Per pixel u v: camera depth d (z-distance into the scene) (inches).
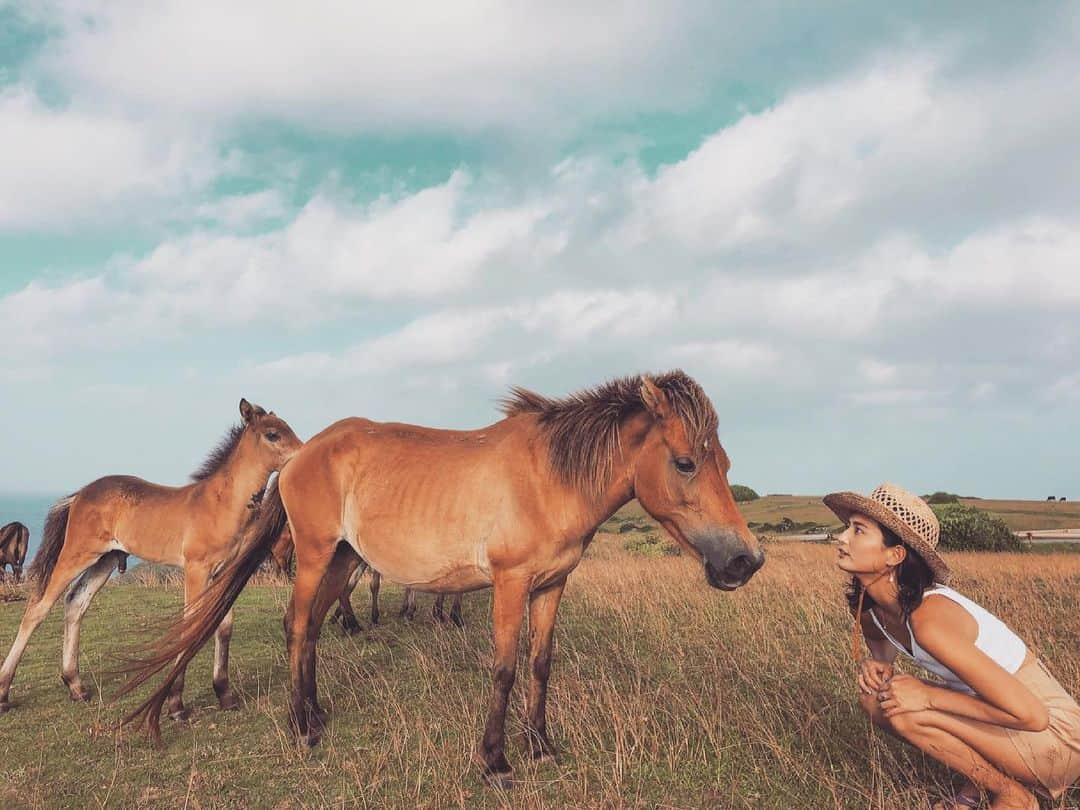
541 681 150.2
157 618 319.3
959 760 101.1
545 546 143.9
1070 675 155.8
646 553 666.8
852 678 177.8
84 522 208.4
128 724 181.5
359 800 132.3
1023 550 677.9
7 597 388.8
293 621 173.5
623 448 144.9
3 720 188.9
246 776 147.3
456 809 127.1
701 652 216.2
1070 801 105.8
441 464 157.8
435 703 181.5
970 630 98.0
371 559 167.2
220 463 208.5
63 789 144.3
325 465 174.7
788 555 563.5
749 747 139.6
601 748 146.3
